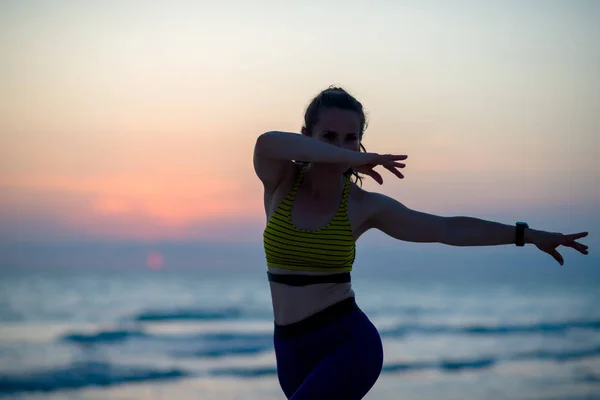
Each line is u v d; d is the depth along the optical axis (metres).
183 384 22.83
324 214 3.38
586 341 34.34
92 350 30.73
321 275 3.37
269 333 36.31
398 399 19.20
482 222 3.58
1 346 31.81
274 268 3.45
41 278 82.75
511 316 47.53
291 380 3.45
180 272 97.31
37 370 25.84
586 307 55.03
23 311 46.88
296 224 3.35
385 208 3.52
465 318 45.97
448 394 20.02
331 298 3.37
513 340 34.72
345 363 3.26
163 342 33.22
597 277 95.06
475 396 19.67
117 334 35.66
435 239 3.56
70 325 39.22
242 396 20.75
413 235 3.55
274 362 27.50
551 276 94.94
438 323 42.66
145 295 60.41
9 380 23.94
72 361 27.83
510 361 26.98
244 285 73.19
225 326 39.12
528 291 70.81
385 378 22.84
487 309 52.47
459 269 103.69
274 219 3.40
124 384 23.08
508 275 95.62
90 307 49.47
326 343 3.33
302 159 3.14
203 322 40.75
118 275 88.25
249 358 28.62
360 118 3.46
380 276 92.94
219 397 20.64
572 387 21.19
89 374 25.02
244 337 35.00
